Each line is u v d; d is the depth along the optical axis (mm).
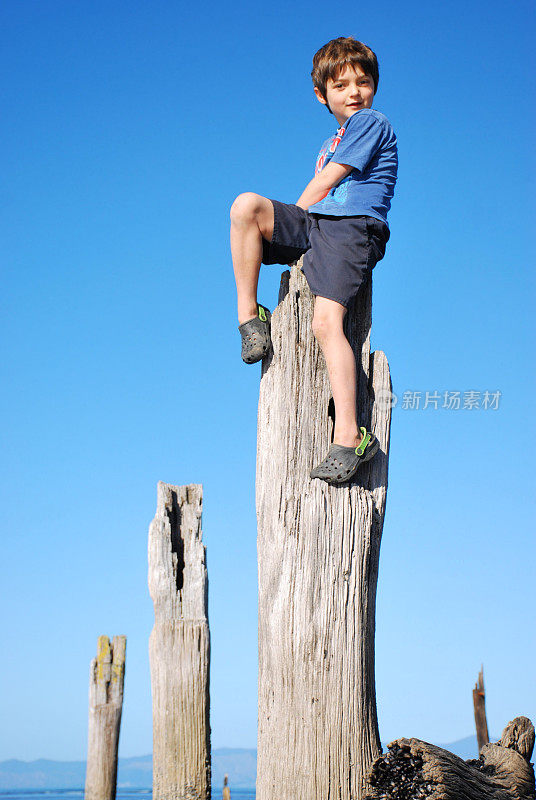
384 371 3611
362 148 3564
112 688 8023
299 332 3438
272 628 3182
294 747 3031
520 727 4219
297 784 2992
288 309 3461
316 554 3178
